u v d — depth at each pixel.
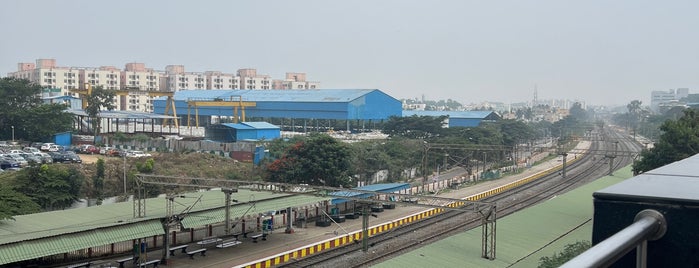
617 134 137.12
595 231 2.04
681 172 2.42
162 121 82.94
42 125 57.06
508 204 42.62
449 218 36.84
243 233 30.08
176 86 125.75
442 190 48.22
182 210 26.67
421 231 32.50
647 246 1.94
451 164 62.81
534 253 24.52
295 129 84.31
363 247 26.95
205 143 54.50
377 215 37.06
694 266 1.85
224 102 74.38
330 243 28.16
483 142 63.50
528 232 28.03
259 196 31.28
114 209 27.83
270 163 45.12
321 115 75.19
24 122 56.41
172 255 25.62
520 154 82.25
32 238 19.77
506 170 64.50
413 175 56.78
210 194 32.62
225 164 48.47
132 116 67.56
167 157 47.25
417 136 65.00
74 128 67.81
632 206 1.94
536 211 33.22
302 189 36.31
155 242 27.06
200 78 129.62
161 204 29.28
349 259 25.64
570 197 39.12
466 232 27.19
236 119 75.00
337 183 39.97
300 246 27.98
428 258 22.31
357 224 33.75
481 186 51.44
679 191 1.97
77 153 51.69
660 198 1.90
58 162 43.78
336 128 82.38
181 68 134.38
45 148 50.31
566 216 32.72
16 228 22.58
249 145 51.94
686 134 31.81
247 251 26.77
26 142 54.56
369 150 51.25
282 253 25.28
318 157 40.19
